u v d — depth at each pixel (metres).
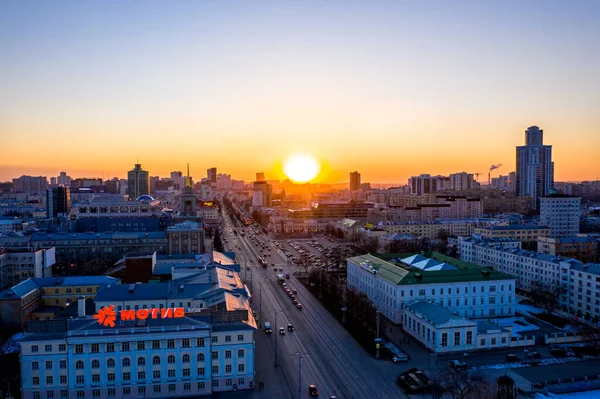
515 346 185.25
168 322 146.88
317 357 177.00
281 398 144.25
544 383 148.12
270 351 183.00
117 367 142.38
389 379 157.50
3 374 158.75
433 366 165.75
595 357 174.25
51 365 140.50
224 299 172.38
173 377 145.00
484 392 141.88
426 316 189.00
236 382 149.62
